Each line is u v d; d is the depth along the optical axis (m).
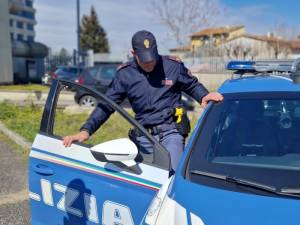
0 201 5.11
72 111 11.65
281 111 2.80
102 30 77.25
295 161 2.48
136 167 2.80
